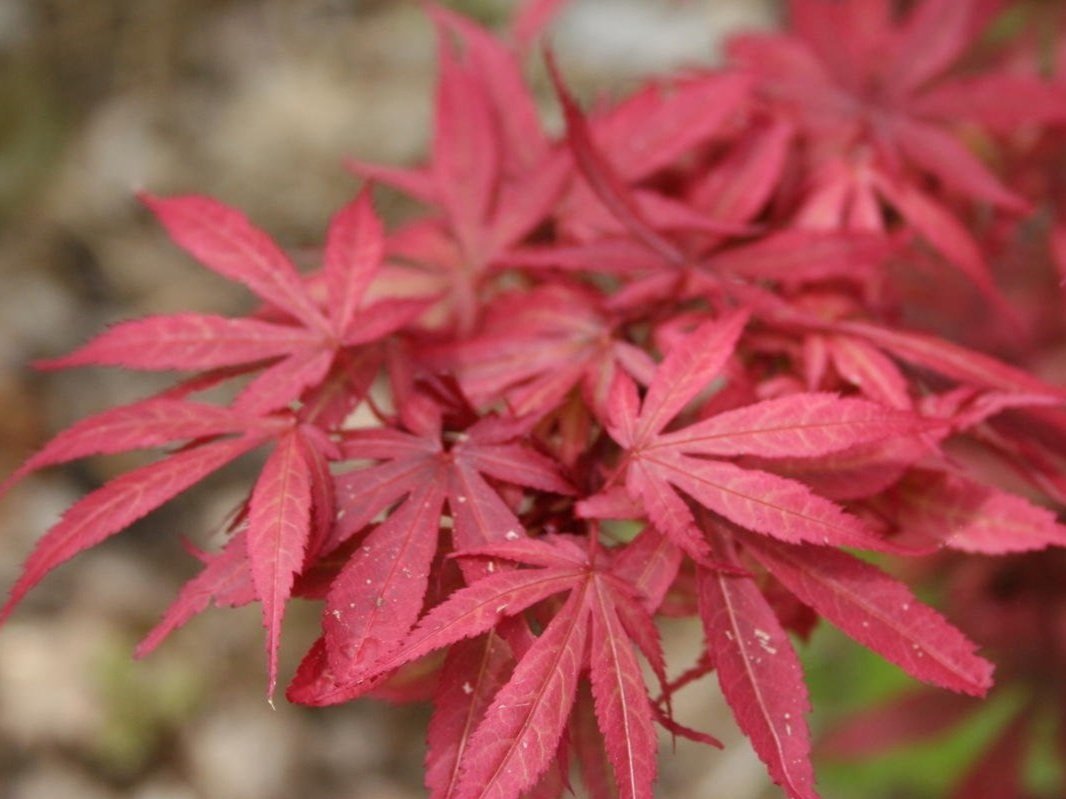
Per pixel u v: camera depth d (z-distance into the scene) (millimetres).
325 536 365
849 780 815
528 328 417
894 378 406
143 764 1045
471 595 353
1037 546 386
